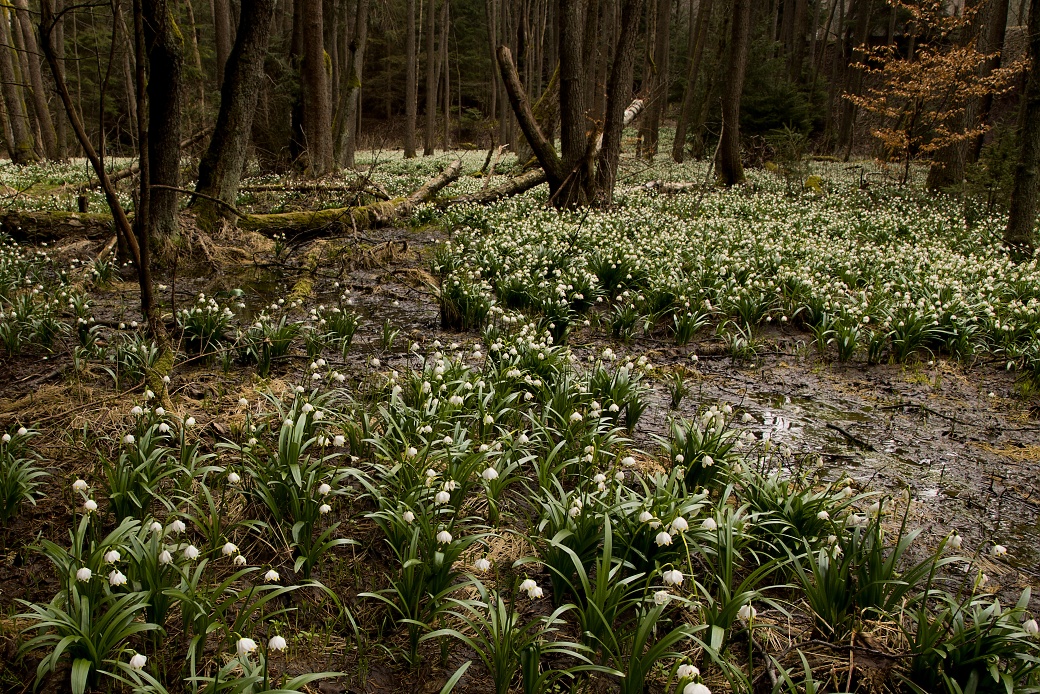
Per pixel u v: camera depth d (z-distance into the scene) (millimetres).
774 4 38688
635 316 8031
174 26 9367
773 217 16469
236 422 5219
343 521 3947
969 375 7082
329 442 4754
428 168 29375
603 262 9852
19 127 26109
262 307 9219
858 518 3666
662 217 15422
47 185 20094
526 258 10320
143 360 6051
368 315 8984
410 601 3283
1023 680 2848
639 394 5660
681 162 30578
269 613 3207
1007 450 5488
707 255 11094
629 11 14742
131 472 3945
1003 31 21578
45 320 6945
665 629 3301
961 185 19766
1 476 3904
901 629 2990
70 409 5336
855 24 39469
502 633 2842
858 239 14062
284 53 32531
